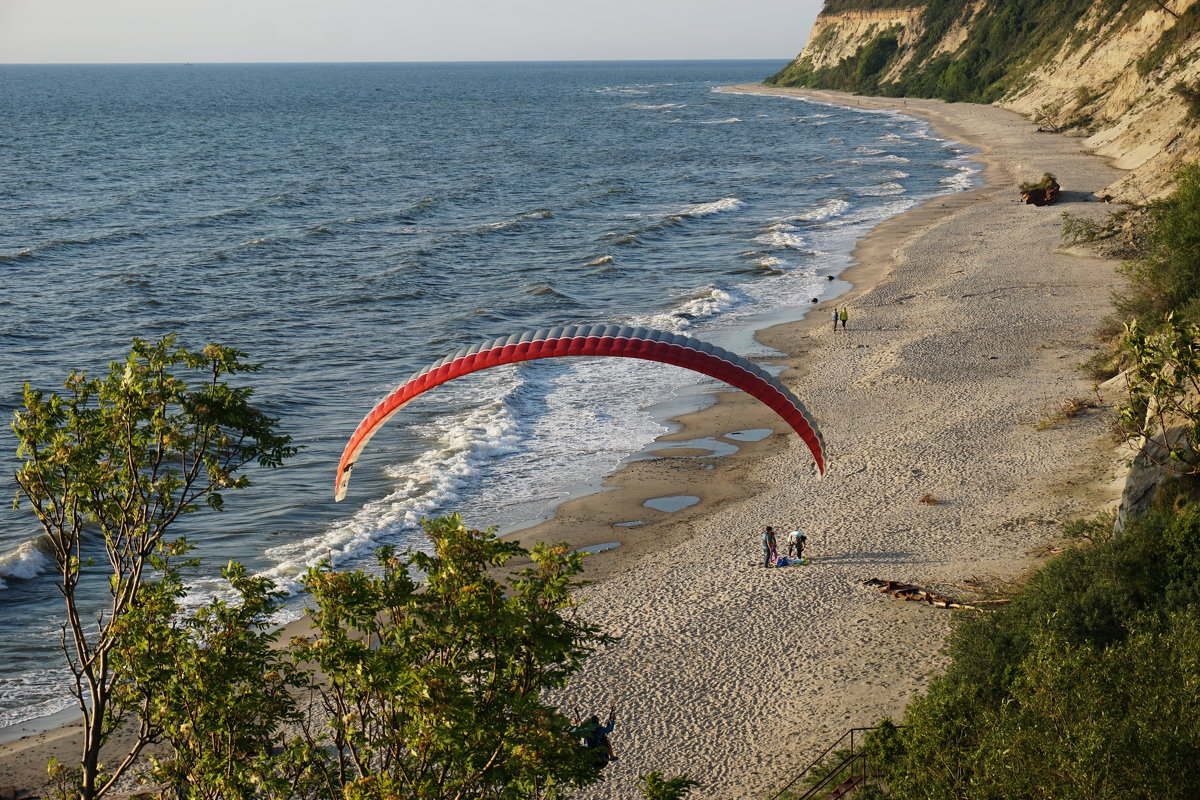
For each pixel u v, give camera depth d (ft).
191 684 34.32
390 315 190.29
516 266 230.27
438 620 30.89
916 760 49.26
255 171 402.31
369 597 31.99
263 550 98.48
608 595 87.81
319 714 70.54
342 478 47.44
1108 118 382.01
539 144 509.35
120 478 36.88
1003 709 45.09
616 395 142.92
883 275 202.59
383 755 38.60
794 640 78.28
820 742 65.51
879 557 90.17
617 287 209.67
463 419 133.39
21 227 273.75
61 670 79.56
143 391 36.17
